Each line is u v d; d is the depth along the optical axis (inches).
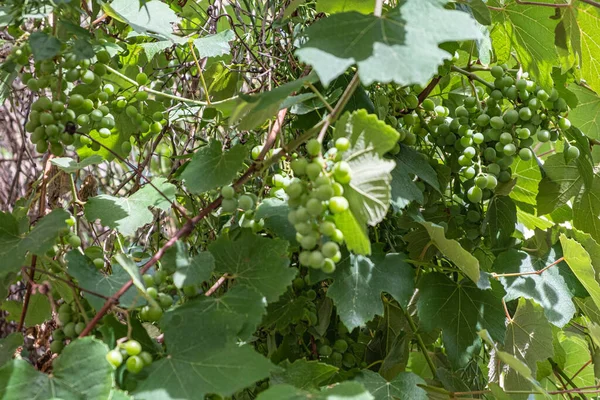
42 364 41.1
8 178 60.2
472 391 45.1
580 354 52.3
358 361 45.1
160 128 45.9
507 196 47.4
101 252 41.0
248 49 46.7
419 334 46.9
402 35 33.8
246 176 39.0
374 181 34.7
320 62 32.9
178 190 47.5
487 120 45.6
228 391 33.9
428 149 47.9
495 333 43.3
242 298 36.9
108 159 48.8
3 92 45.5
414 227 44.2
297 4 43.2
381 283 41.0
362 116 35.0
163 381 34.5
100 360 34.6
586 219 50.1
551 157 49.1
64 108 39.2
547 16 46.8
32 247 37.8
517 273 45.4
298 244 39.4
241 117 38.6
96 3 46.1
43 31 40.7
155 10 45.5
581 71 49.3
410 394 40.8
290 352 43.3
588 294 45.8
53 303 38.4
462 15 34.6
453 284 43.7
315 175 34.6
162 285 39.3
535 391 43.3
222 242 38.6
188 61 51.1
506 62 49.8
